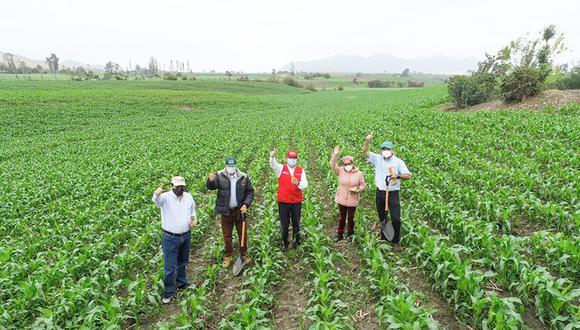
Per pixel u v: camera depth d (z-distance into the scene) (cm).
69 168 1984
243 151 2116
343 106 5656
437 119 2530
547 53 3838
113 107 5188
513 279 645
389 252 798
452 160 1405
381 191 828
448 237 773
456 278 608
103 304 654
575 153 1339
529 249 737
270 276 763
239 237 813
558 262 675
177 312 700
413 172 1393
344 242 907
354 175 861
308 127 3147
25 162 2334
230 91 10094
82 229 1068
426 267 744
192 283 784
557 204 904
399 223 826
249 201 802
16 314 680
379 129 2419
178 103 5934
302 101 7500
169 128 3778
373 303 673
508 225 838
